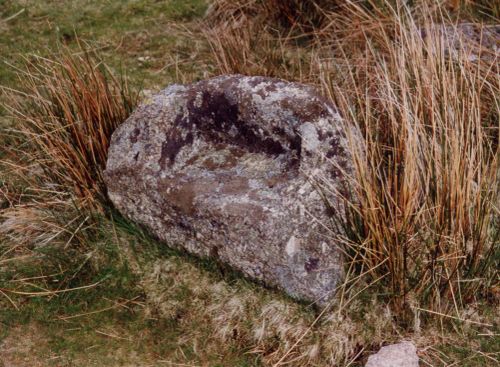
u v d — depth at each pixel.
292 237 2.77
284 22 4.16
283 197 2.79
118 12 4.32
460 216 2.74
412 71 3.31
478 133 2.84
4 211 3.21
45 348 2.85
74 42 4.12
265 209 2.78
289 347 2.79
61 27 4.20
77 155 3.14
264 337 2.83
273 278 2.84
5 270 3.04
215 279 2.95
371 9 4.03
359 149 2.80
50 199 3.21
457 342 2.79
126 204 3.05
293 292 2.83
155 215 2.99
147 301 2.96
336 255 2.81
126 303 2.97
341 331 2.79
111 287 3.00
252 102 2.90
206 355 2.84
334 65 3.78
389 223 2.78
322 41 4.04
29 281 3.02
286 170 2.86
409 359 2.69
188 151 3.01
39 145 3.33
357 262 2.86
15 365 2.80
